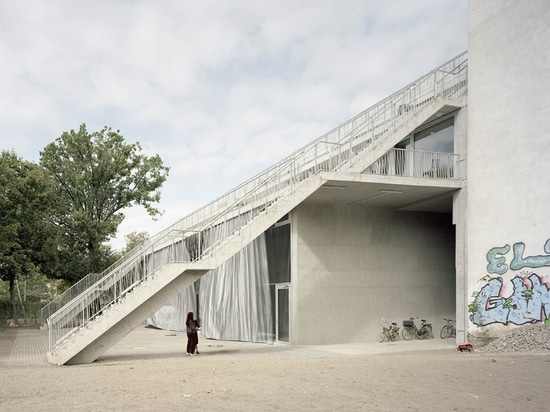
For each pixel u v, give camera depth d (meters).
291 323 18.58
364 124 18.11
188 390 7.69
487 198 17.14
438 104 18.50
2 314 35.09
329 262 19.23
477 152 17.70
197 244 15.43
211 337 22.61
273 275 19.97
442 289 21.33
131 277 14.68
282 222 19.62
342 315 19.16
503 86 16.83
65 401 6.98
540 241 15.12
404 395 7.12
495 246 16.69
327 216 19.50
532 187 15.52
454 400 6.76
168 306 29.03
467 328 17.53
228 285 22.03
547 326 14.52
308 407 6.36
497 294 16.45
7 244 26.58
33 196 28.88
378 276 20.09
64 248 34.78
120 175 36.25
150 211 37.47
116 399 7.04
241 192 17.95
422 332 20.50
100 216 36.34
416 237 21.12
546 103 15.24
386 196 18.59
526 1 16.14
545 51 15.38
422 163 18.61
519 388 7.61
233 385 8.10
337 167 16.89
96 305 14.50
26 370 11.18
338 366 10.63
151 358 14.11
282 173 17.12
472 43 18.33
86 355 13.27
